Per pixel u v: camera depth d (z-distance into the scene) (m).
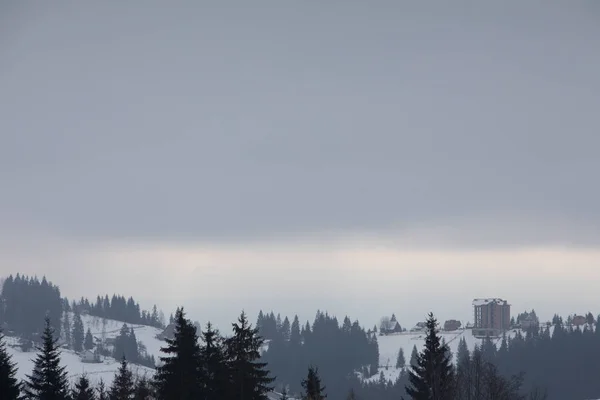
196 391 43.88
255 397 45.50
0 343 54.81
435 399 54.03
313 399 52.78
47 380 51.41
